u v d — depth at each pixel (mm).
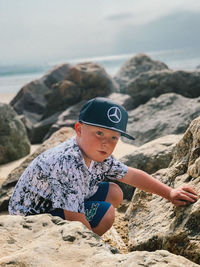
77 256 1317
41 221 1628
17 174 3875
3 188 3781
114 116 1856
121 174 2186
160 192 2105
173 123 5930
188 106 6336
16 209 2078
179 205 1959
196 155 2117
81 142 1971
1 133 5758
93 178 2129
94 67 9219
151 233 2066
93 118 1864
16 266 1250
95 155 1931
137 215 2471
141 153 3473
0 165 5582
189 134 2271
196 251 1647
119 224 2758
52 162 1968
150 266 1230
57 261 1287
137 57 11359
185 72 8008
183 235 1754
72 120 7633
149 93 8102
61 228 1524
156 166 3350
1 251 1389
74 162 1951
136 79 8305
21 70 42281
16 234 1526
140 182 2180
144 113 6773
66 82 8836
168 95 7023
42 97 9906
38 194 2018
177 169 2275
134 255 1302
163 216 2125
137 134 6137
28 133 7836
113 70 33125
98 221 2127
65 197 1880
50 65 47906
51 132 7387
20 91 10086
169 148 3396
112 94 8742
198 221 1739
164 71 8266
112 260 1284
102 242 1435
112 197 2363
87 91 8828
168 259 1281
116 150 5559
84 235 1467
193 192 1943
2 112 5941
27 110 9594
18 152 5918
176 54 53688
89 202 2188
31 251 1340
